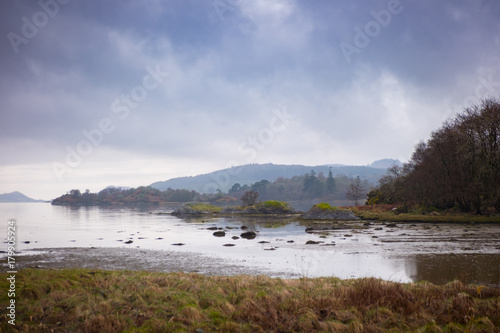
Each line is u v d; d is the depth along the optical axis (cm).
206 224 5109
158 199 19600
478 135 4984
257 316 926
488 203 5003
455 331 834
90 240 3359
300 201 19238
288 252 2362
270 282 1322
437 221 4581
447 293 1129
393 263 1906
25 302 969
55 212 10406
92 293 1094
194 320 915
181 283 1278
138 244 3002
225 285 1288
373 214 5594
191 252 2470
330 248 2475
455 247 2392
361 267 1831
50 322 882
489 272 1641
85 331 841
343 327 869
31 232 4266
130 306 1001
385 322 905
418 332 834
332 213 5641
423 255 2114
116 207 16025
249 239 3153
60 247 2845
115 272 1435
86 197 19788
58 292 1055
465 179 5053
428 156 5969
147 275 1409
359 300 1046
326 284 1262
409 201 6325
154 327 859
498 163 4681
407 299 1041
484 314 933
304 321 896
